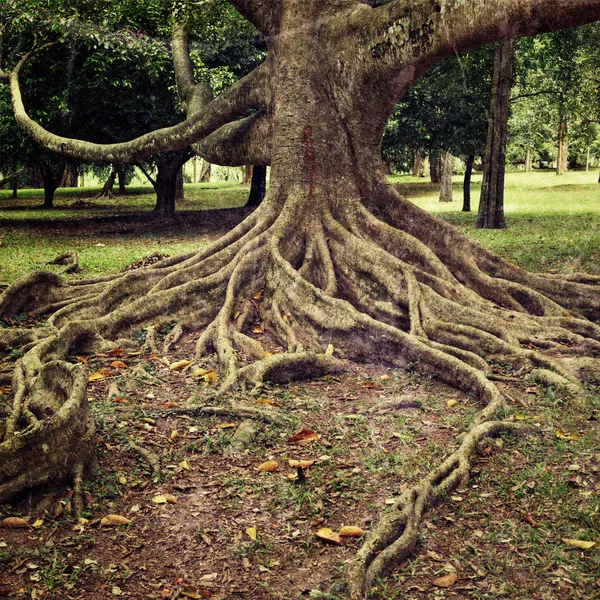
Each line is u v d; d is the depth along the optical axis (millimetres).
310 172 9203
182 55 13297
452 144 21906
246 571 3951
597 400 6121
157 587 3807
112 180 36938
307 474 5016
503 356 7039
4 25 15445
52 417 4770
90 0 14641
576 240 15234
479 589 3717
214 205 30875
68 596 3719
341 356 7539
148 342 7906
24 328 8414
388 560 3928
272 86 9562
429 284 8328
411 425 5836
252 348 7566
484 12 7082
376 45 8281
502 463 5082
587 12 6574
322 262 8812
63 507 4594
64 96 18578
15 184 37375
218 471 5133
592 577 3754
